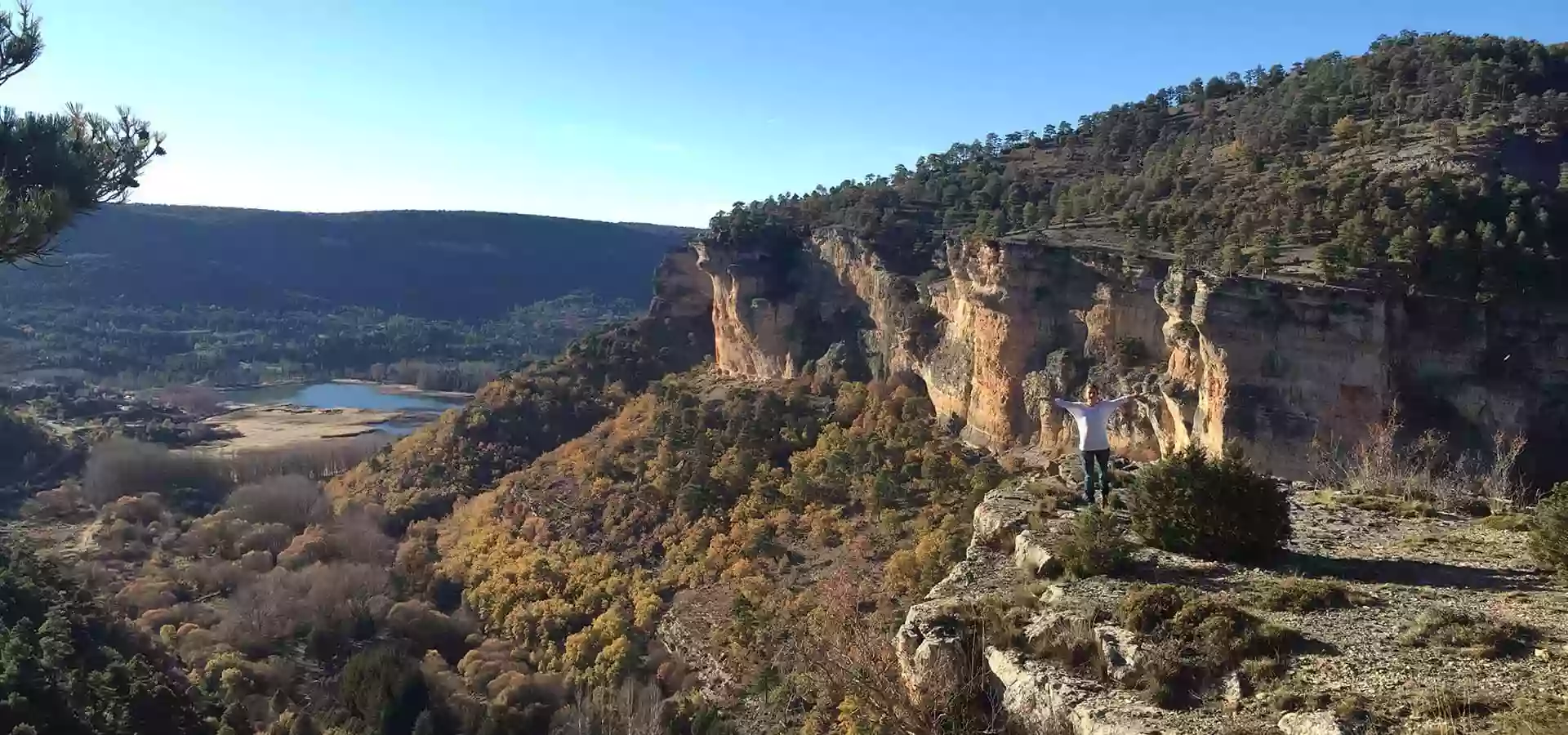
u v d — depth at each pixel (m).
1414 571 11.95
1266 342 37.44
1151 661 9.30
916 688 10.36
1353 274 37.53
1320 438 36.41
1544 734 7.31
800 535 46.06
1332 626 9.97
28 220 13.09
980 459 50.41
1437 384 36.62
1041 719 9.28
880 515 44.97
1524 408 35.78
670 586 45.62
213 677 44.19
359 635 48.44
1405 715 8.00
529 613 46.75
